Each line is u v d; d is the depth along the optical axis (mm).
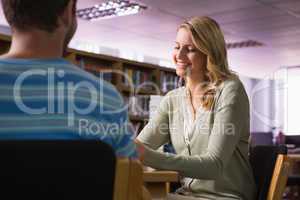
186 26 1792
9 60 846
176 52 1848
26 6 872
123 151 894
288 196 5094
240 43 8422
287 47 8711
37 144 695
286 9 6117
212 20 1800
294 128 11336
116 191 800
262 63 10594
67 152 706
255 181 1827
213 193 1727
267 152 1835
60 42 913
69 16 925
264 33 7582
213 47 1756
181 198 1748
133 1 5973
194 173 1552
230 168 1732
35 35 881
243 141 1762
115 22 7086
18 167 680
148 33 7801
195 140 1764
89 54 4922
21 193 682
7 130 797
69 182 708
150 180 1521
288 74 11453
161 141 1928
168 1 5863
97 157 729
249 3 5848
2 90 812
